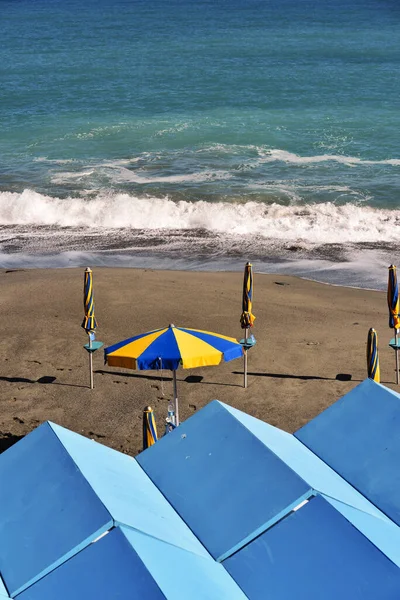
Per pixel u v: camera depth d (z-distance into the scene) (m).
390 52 67.50
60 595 5.21
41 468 6.39
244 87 50.16
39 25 104.12
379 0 140.12
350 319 16.34
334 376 13.27
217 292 18.14
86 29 96.62
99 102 45.81
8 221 25.67
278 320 16.16
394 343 12.73
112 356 10.45
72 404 12.39
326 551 5.48
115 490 6.15
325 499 5.88
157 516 5.99
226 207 25.72
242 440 6.77
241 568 5.55
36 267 21.44
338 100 45.06
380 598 5.11
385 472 6.53
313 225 24.31
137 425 11.72
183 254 22.34
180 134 36.97
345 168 30.78
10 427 11.69
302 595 5.27
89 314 12.84
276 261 21.58
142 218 25.31
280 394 12.65
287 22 101.19
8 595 5.29
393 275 12.45
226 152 33.50
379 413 7.20
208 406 7.36
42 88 51.12
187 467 6.70
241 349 10.79
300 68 58.75
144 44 78.00
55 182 29.22
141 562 5.29
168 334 10.70
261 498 6.09
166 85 51.34
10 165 31.88
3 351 14.45
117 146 35.03
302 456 6.77
